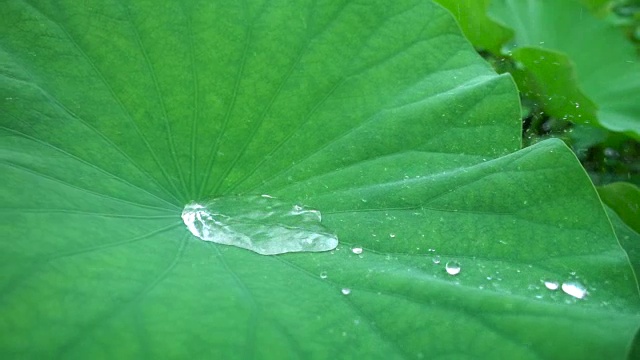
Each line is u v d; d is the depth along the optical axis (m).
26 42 0.81
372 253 0.75
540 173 0.77
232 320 0.68
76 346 0.65
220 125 0.81
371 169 0.80
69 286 0.68
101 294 0.68
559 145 0.78
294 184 0.79
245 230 0.76
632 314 0.71
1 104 0.78
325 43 0.84
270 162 0.80
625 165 0.99
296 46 0.84
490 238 0.75
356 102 0.83
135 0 0.83
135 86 0.81
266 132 0.81
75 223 0.72
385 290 0.72
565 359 0.68
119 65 0.82
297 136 0.81
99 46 0.82
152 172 0.79
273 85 0.83
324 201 0.78
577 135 1.00
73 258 0.69
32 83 0.79
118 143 0.79
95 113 0.80
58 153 0.77
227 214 0.77
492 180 0.78
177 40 0.83
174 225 0.76
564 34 1.12
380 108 0.83
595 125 0.98
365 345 0.68
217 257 0.73
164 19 0.83
